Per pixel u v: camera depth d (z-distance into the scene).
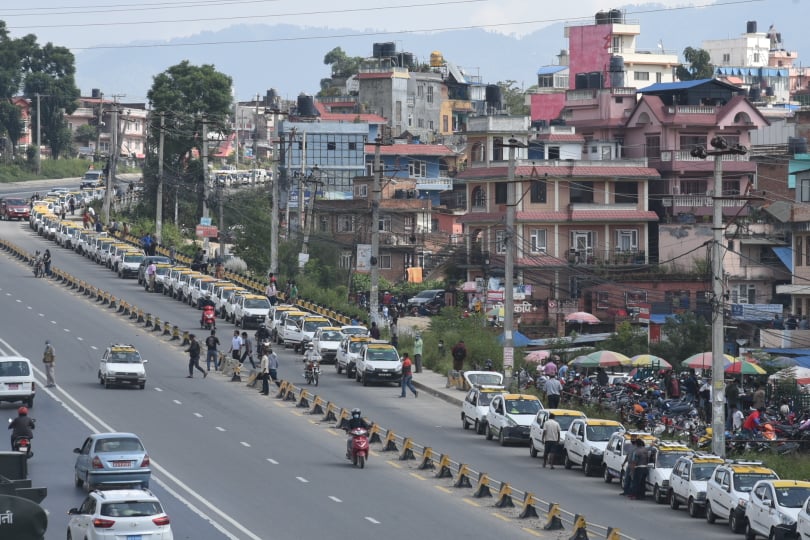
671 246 168.50
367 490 70.44
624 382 102.62
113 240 190.75
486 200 175.38
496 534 60.34
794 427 85.19
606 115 194.50
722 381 76.75
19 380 91.69
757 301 159.00
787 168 177.62
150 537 52.50
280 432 88.38
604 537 60.31
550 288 164.88
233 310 142.12
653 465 71.19
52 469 73.19
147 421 89.81
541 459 83.19
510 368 103.62
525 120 180.62
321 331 123.69
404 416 97.50
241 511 64.31
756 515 60.16
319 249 193.25
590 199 171.75
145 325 138.88
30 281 167.12
